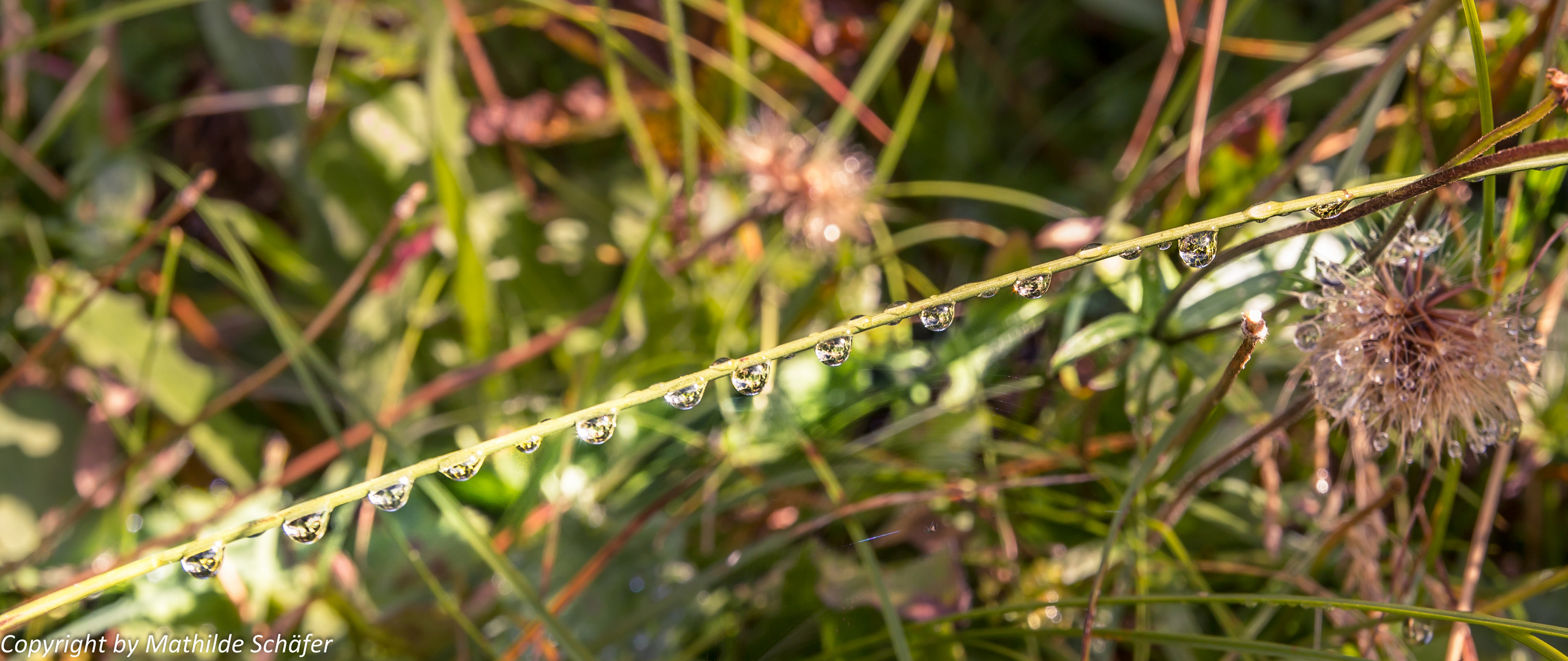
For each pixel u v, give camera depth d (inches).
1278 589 12.8
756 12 17.0
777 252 14.9
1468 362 10.4
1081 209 17.4
